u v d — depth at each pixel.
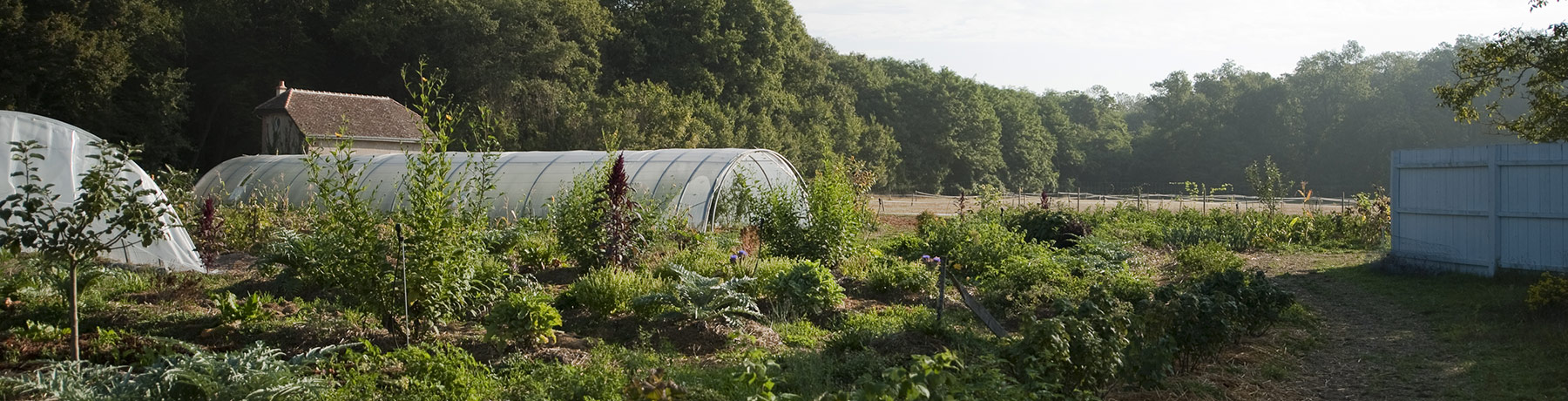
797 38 68.69
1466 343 9.62
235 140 49.47
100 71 36.97
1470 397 7.58
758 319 10.13
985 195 27.92
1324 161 73.25
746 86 61.22
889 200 51.78
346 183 8.39
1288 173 74.69
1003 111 81.94
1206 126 78.81
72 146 13.87
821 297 10.62
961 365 5.65
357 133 35.84
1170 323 8.11
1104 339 6.91
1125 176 85.31
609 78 57.66
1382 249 18.95
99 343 7.85
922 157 73.19
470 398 6.43
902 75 90.69
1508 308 11.28
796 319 10.38
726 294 9.75
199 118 48.09
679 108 47.41
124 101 40.34
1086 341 6.61
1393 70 80.75
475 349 8.23
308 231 17.30
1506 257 14.41
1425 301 12.60
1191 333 8.09
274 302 10.77
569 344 8.60
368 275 8.25
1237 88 81.00
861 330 9.08
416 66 49.06
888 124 72.88
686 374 7.44
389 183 24.42
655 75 58.50
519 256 14.38
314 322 9.16
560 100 49.53
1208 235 21.19
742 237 18.61
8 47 35.53
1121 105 176.38
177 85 41.62
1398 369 8.67
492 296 9.16
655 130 46.31
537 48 49.03
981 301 11.58
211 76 47.28
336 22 50.19
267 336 8.70
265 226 16.97
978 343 8.55
